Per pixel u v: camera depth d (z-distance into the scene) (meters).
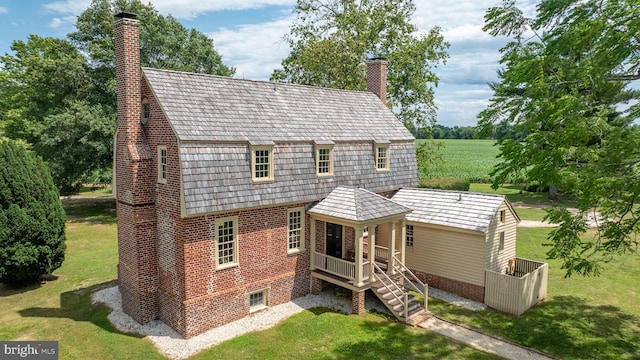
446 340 14.32
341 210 16.83
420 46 37.66
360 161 20.50
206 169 14.70
